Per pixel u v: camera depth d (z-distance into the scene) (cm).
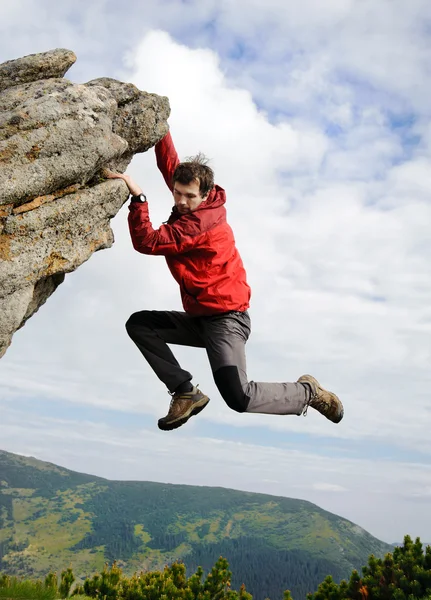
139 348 565
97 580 1330
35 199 523
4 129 505
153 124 618
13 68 572
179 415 553
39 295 586
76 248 560
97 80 609
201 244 525
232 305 534
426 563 1262
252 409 533
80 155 530
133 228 523
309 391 557
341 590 1299
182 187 524
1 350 534
